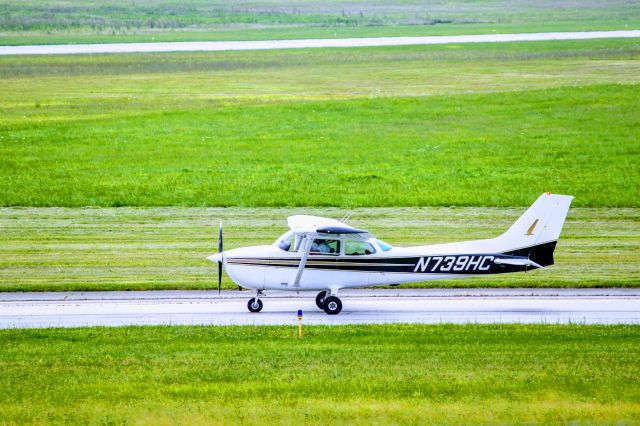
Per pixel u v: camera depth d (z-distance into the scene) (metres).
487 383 62.53
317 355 72.12
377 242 93.25
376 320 90.00
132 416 55.25
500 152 193.50
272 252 92.00
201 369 67.31
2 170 177.88
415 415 55.00
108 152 196.62
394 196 157.25
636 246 126.06
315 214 145.50
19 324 87.88
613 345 75.75
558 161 183.88
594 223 140.00
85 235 132.50
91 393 60.69
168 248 124.88
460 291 103.12
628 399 58.41
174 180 169.62
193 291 103.62
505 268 93.25
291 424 53.75
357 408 56.47
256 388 61.59
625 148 194.12
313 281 92.25
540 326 85.38
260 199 155.62
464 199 155.12
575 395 59.31
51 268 113.69
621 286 105.19
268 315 92.56
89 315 92.06
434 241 128.50
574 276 109.50
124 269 113.38
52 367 68.25
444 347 75.12
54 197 156.50
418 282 99.88
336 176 172.75
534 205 93.50
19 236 131.38
